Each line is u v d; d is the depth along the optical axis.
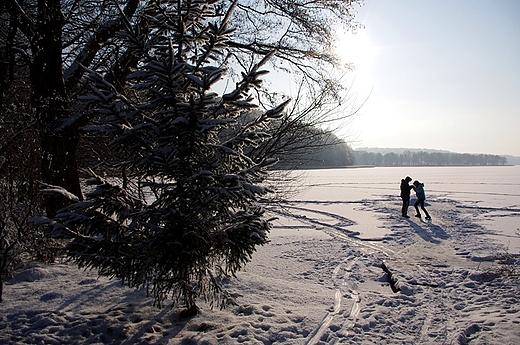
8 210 5.61
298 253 8.75
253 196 3.87
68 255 3.84
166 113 3.79
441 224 13.55
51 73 7.16
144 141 3.84
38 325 4.19
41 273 5.97
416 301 5.61
